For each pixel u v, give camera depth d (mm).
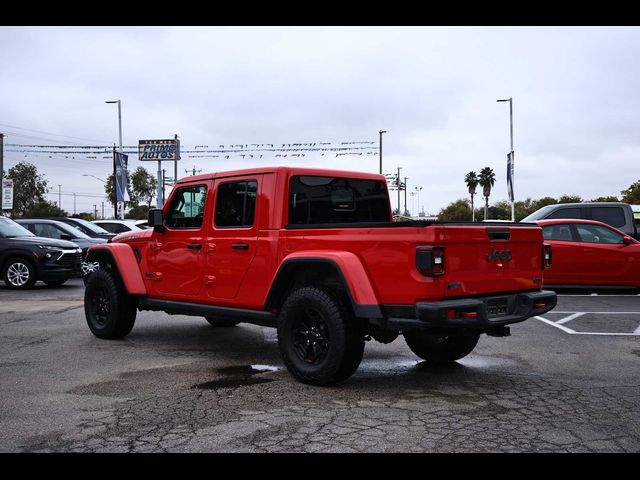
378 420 4336
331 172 6293
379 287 4957
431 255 4672
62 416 4445
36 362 6352
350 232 5188
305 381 5367
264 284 5832
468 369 6043
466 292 4938
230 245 6168
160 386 5328
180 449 3766
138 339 7793
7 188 27188
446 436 3996
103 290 7785
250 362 6379
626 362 6359
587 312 10102
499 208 70188
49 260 14391
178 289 6863
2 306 11164
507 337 7867
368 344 7418
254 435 4016
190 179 6766
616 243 12422
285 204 5812
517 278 5430
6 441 3924
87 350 7023
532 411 4566
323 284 5527
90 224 19422
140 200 86188
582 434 4043
